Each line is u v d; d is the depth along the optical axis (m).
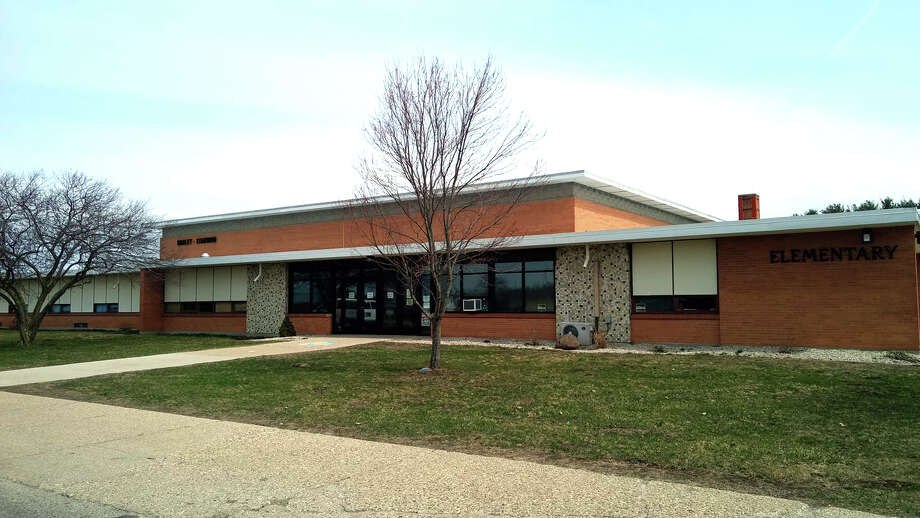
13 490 5.93
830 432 7.73
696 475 6.10
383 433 8.05
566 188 22.09
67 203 23.52
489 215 21.75
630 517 4.91
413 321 22.95
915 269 14.51
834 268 15.47
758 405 9.34
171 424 8.66
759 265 16.48
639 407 9.38
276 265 26.45
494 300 21.00
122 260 24.38
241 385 11.92
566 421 8.58
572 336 17.42
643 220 27.34
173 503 5.50
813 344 15.65
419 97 12.81
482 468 6.36
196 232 33.75
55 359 17.20
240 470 6.43
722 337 16.86
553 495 5.48
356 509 5.25
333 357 16.39
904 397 9.67
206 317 28.45
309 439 7.71
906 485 5.71
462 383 11.85
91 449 7.36
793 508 5.07
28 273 24.62
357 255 22.67
